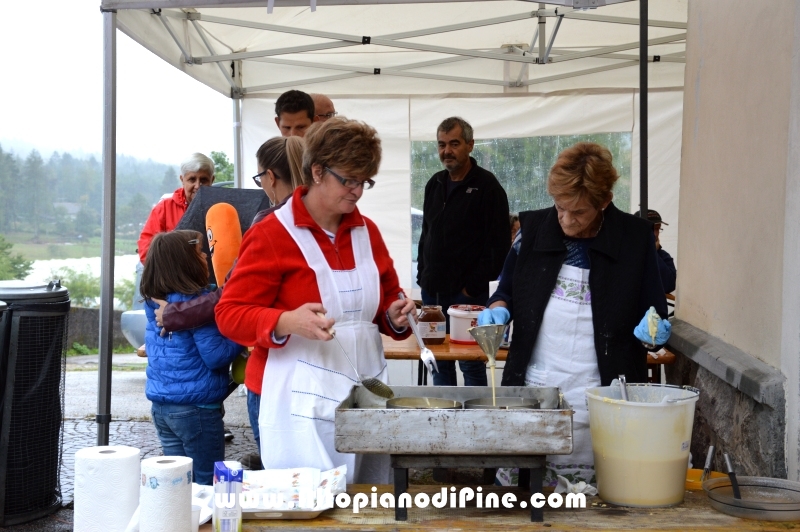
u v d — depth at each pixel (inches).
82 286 482.6
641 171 165.3
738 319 103.5
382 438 69.0
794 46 85.0
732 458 101.1
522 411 68.1
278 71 269.6
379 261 95.4
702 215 121.3
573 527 69.5
